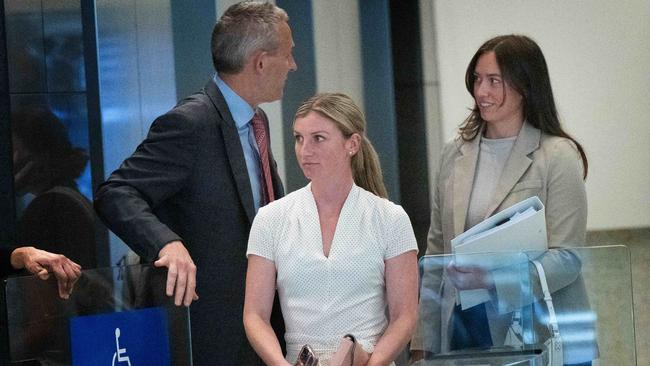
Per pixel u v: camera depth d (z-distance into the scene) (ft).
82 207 26.63
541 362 16.35
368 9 31.30
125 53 27.73
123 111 27.68
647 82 32.91
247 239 20.03
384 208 17.42
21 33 26.03
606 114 32.94
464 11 31.96
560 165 20.66
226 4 28.96
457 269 16.71
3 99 25.80
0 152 25.75
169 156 19.65
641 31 32.81
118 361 15.80
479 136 21.56
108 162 27.30
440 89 31.83
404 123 31.60
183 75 28.60
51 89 26.53
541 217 17.99
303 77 30.86
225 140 20.08
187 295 16.76
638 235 33.37
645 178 33.12
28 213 25.91
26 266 18.75
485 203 21.17
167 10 28.35
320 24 30.94
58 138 26.55
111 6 27.45
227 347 19.85
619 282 16.25
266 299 17.43
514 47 20.81
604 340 16.29
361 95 31.37
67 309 15.46
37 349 15.29
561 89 32.91
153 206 19.66
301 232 17.30
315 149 17.24
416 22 31.63
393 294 17.20
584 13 32.76
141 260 19.56
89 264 26.58
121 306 15.92
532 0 32.45
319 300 17.06
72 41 26.86
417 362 16.89
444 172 21.98
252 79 20.29
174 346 16.47
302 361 16.07
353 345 16.16
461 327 16.72
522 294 16.51
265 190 20.61
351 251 17.12
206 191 19.88
